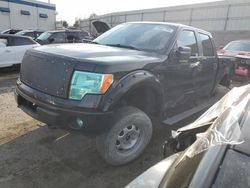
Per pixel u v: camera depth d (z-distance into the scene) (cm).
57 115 288
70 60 293
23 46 990
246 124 158
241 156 137
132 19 3834
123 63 307
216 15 2948
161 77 364
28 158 344
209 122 231
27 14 3294
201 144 164
